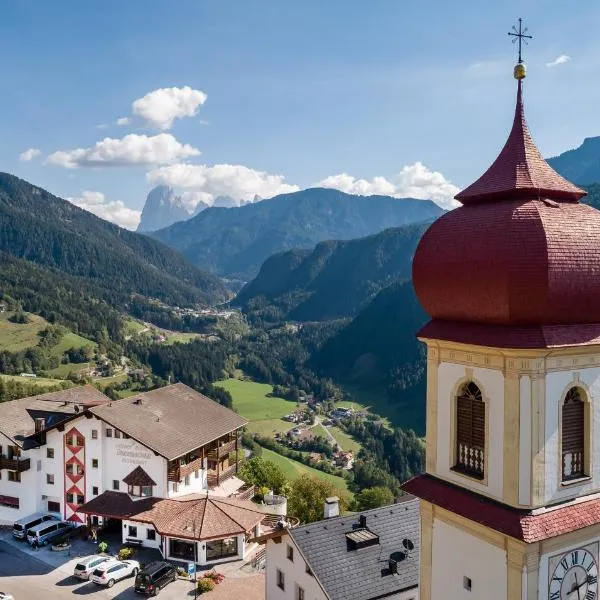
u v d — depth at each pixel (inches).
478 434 832.9
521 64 856.3
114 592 2084.2
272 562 1736.0
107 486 2610.7
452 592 864.9
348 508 3457.2
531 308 741.9
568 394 797.2
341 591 1544.0
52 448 2696.9
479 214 796.0
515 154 832.9
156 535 2406.5
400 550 1685.5
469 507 820.0
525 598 768.3
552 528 757.3
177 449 2524.6
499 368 784.9
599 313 772.6
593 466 812.6
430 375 896.9
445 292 815.1
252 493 2999.5
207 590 2052.2
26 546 2465.6
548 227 740.0
